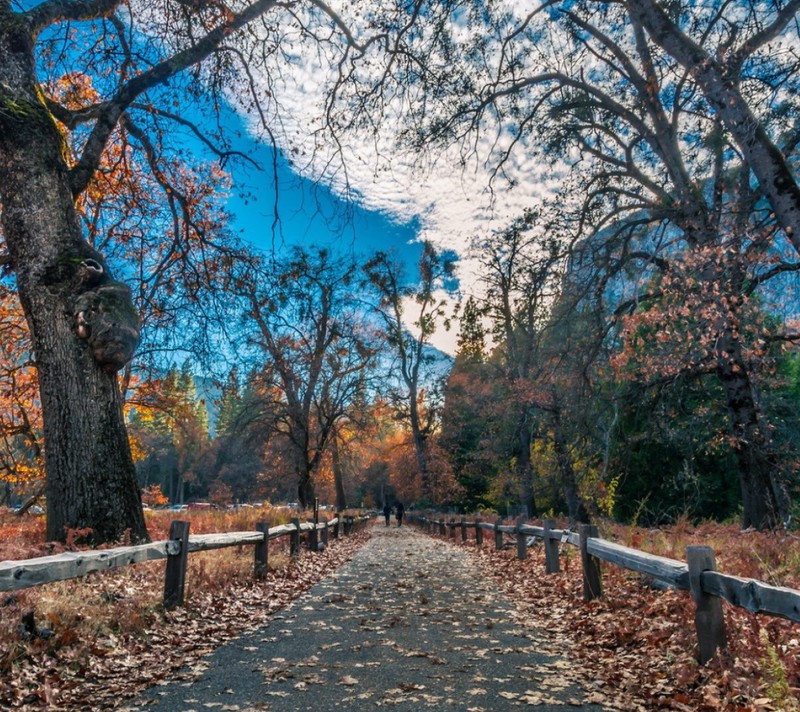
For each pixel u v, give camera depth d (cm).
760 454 1439
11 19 938
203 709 401
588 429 1667
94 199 1436
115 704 411
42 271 909
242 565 948
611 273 1475
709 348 1267
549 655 533
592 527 765
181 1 1074
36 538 963
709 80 1009
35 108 949
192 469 8688
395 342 3612
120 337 896
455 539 2403
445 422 4744
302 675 474
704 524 1416
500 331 2842
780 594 358
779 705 349
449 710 393
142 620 607
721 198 1333
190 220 1374
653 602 649
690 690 415
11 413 1803
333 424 3553
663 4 1095
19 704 406
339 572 1209
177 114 1230
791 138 1063
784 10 927
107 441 895
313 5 1183
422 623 678
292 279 1350
